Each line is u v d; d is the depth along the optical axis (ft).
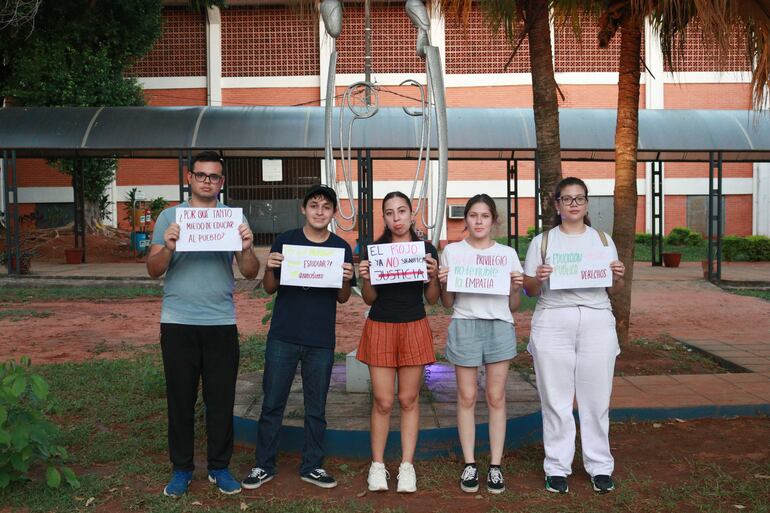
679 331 33.50
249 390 19.15
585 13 28.84
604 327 13.64
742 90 92.12
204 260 13.35
